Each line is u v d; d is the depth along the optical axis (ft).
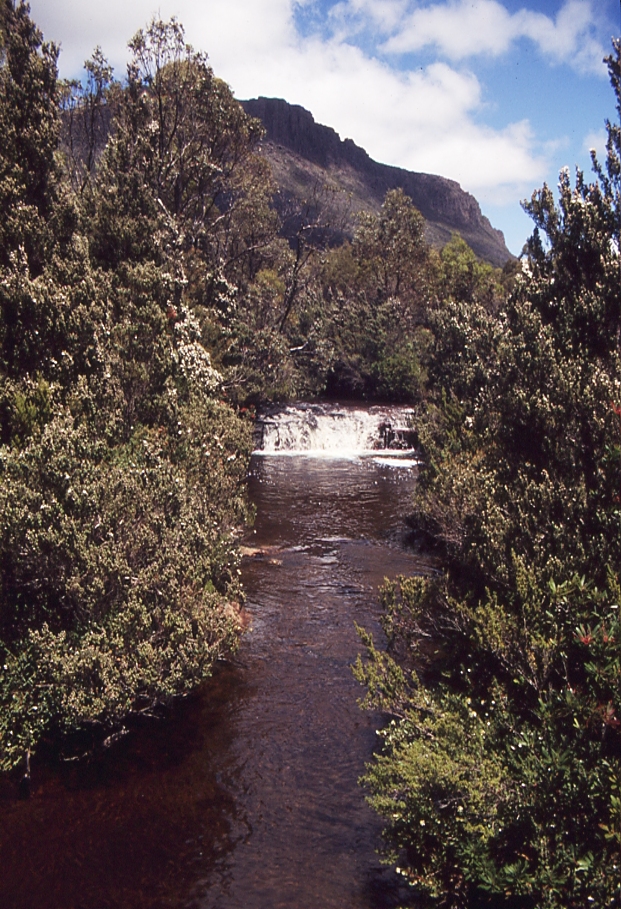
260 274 189.67
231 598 35.29
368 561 49.60
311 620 38.91
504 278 258.57
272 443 104.27
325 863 20.25
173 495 30.04
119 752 25.82
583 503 23.81
